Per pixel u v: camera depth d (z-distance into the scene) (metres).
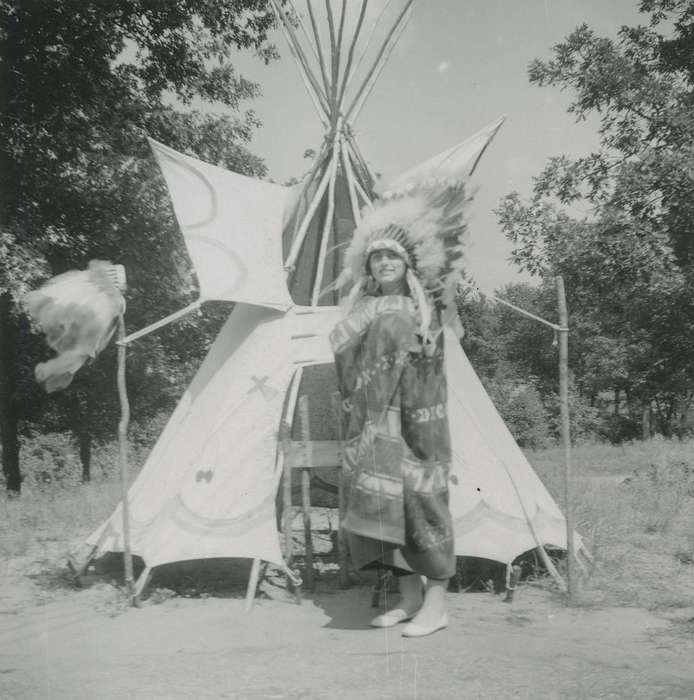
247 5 17.33
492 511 5.26
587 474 16.95
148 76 17.56
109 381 17.59
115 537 5.40
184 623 4.49
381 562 4.23
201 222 5.80
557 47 17.91
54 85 15.27
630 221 16.75
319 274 5.96
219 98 18.39
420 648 3.94
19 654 3.88
